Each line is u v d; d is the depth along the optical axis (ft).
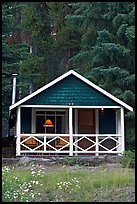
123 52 88.38
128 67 92.79
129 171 57.57
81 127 81.87
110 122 82.64
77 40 121.29
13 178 48.98
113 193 43.21
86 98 78.23
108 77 88.79
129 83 88.58
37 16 123.13
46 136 76.89
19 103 75.87
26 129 80.53
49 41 123.03
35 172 55.62
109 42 92.43
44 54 125.18
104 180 47.80
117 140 79.25
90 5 96.07
